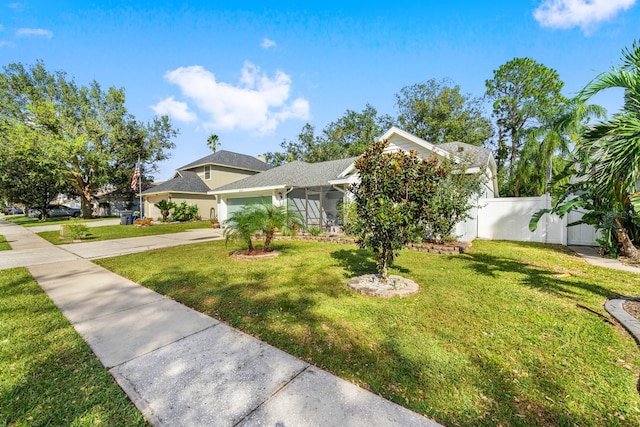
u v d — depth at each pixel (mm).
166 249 9719
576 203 7070
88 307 4289
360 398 2186
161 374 2533
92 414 2064
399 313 3795
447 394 2225
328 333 3285
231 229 8273
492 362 2643
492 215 11023
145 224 20375
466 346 2934
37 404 2176
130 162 29938
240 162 28625
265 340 3176
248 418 1979
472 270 5965
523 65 22875
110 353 2914
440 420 1957
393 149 11500
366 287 4711
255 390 2293
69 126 26328
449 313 3764
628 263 6426
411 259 7152
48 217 31984
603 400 2129
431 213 4488
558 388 2271
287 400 2164
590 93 4031
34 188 28344
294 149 35906
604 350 2799
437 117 26562
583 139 4176
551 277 5324
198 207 25891
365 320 3609
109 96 27469
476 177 8680
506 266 6285
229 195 17000
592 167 4352
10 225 24578
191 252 8992
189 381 2428
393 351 2867
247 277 5809
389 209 4316
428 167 4406
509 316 3629
